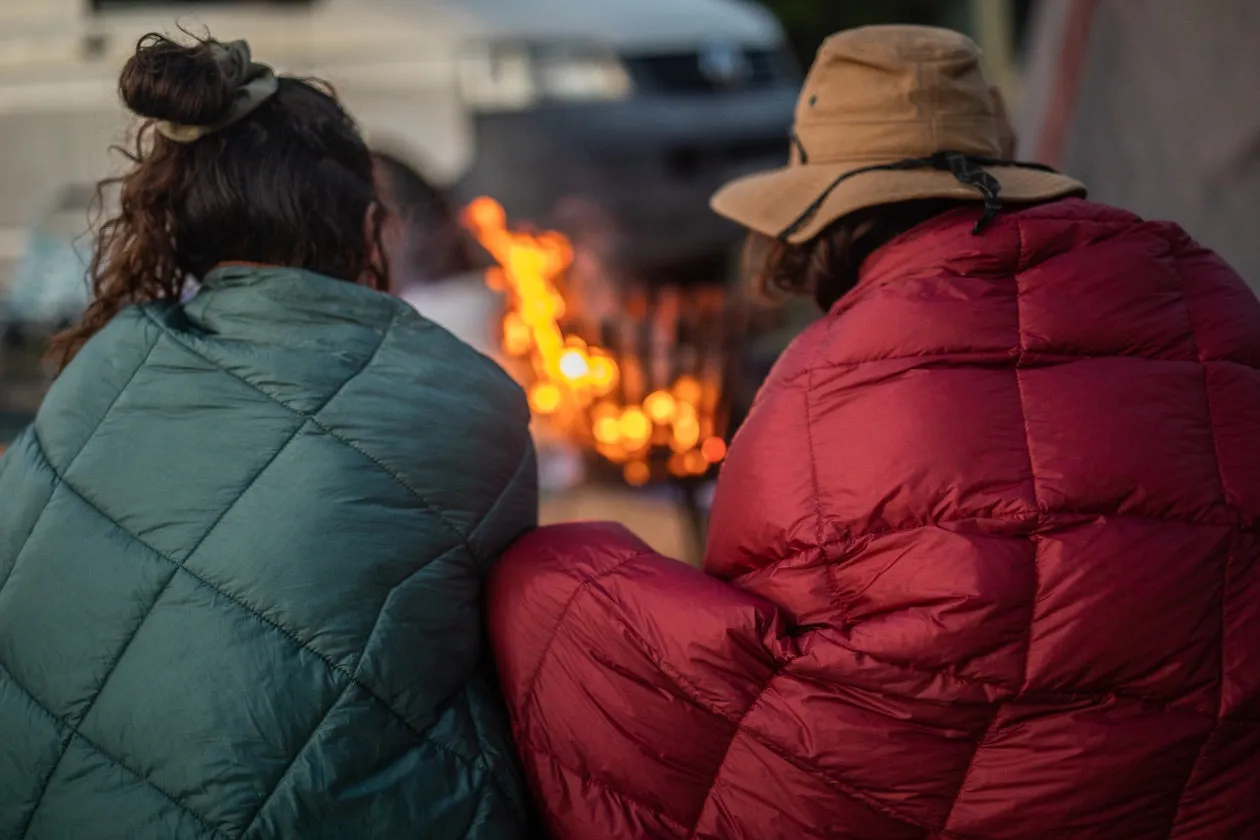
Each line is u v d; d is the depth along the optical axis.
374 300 1.33
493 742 1.25
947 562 1.11
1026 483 1.13
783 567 1.21
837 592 1.18
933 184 1.30
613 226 4.05
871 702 1.13
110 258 1.41
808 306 4.24
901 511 1.15
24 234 4.04
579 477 2.31
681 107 4.12
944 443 1.14
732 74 4.27
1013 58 6.14
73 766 1.15
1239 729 1.10
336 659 1.15
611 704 1.23
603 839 1.22
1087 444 1.13
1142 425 1.14
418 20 3.91
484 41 3.90
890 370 1.20
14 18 3.98
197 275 1.42
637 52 4.09
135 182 1.34
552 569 1.29
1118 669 1.09
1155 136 2.33
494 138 3.93
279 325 1.29
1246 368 1.21
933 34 1.39
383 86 3.93
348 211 1.39
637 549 1.30
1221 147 2.18
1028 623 1.10
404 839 1.14
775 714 1.16
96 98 3.94
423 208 3.95
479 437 1.31
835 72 1.41
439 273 3.92
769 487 1.23
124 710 1.14
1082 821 1.10
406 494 1.24
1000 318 1.20
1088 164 2.50
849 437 1.19
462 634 1.27
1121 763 1.09
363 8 3.92
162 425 1.24
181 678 1.13
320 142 1.37
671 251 4.17
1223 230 2.20
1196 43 2.23
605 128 4.00
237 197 1.32
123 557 1.19
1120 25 2.40
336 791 1.12
